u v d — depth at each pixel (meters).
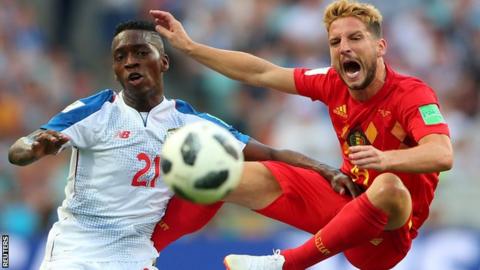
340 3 24.33
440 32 56.28
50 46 55.06
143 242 24.98
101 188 24.53
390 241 25.52
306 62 52.66
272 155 26.16
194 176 21.45
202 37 54.19
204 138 21.62
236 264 24.94
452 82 53.97
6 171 44.78
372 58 24.17
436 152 22.77
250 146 26.05
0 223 42.78
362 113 24.77
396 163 22.20
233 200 26.00
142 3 55.78
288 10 55.09
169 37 26.05
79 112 24.33
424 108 23.89
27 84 50.78
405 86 24.38
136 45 24.52
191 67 53.06
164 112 25.03
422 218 25.77
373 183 24.38
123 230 24.61
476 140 49.09
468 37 56.69
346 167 25.80
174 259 37.12
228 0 55.59
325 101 25.64
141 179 24.59
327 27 24.59
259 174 25.84
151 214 24.88
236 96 51.16
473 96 53.81
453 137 49.25
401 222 24.62
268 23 55.00
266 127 49.09
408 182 24.95
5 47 51.50
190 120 25.25
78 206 24.62
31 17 55.50
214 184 21.53
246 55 26.47
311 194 25.81
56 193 44.22
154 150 24.66
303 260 24.89
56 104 51.25
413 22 55.75
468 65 55.53
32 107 49.88
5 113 48.62
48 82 51.75
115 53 24.66
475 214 43.06
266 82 26.25
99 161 24.52
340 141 25.67
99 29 56.06
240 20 54.88
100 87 53.97
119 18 55.91
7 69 50.47
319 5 54.66
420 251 37.16
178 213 25.39
